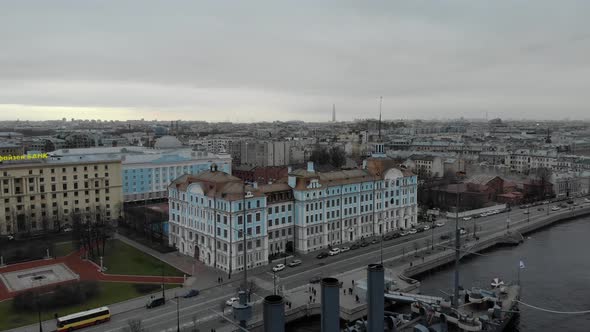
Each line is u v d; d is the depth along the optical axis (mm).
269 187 177375
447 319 112062
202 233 170125
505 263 181500
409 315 116062
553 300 147250
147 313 128250
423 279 162875
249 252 163250
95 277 154500
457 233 126062
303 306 131750
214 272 160000
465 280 161750
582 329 128750
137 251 183375
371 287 69375
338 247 187750
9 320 123000
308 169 186750
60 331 117062
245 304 70438
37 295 126062
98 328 119812
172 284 148750
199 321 123562
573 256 190125
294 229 181875
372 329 70250
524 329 129125
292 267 165000
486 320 114625
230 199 156625
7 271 160625
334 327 63625
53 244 188750
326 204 186250
